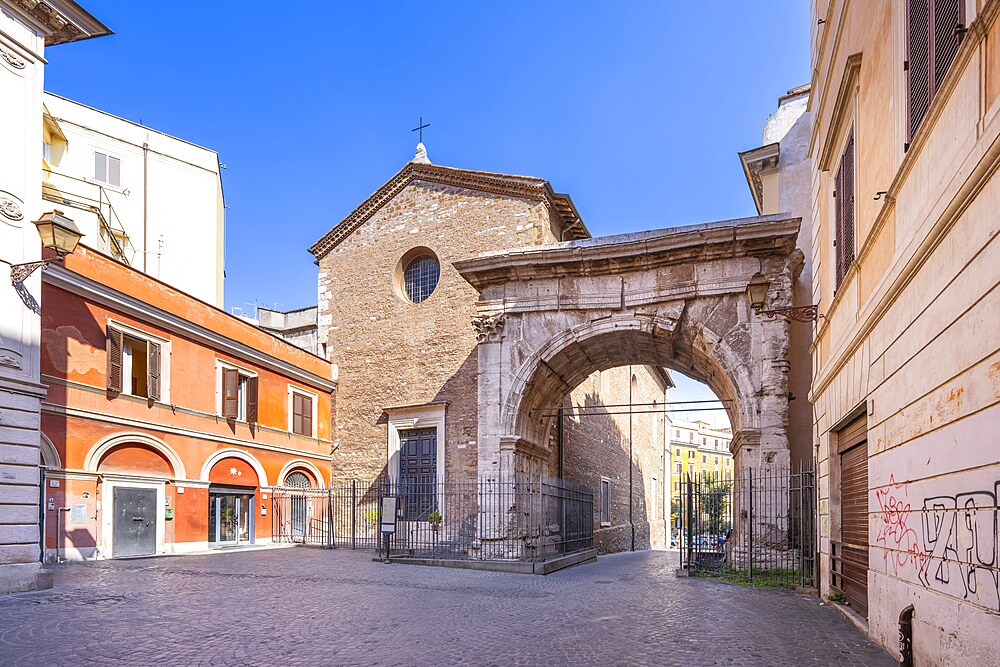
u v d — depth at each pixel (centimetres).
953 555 538
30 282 1124
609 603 1080
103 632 796
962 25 511
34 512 1105
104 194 2516
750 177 2186
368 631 830
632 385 3509
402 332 2447
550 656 709
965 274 512
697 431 9612
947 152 540
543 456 2067
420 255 2489
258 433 2223
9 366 1074
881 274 765
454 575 1476
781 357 1606
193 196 2972
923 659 602
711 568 1585
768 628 862
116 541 1688
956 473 533
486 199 2338
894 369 702
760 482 1555
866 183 850
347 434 2519
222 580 1284
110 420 1681
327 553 1970
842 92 920
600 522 2759
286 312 3278
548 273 1853
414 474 2348
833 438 1074
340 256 2642
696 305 1708
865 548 882
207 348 2044
